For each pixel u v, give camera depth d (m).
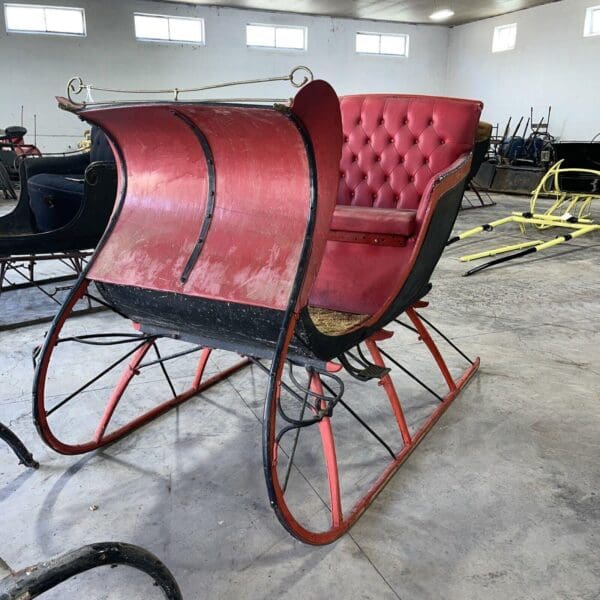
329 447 1.31
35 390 1.42
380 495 1.49
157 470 1.59
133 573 1.23
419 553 1.28
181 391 2.04
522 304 3.12
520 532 1.35
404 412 1.93
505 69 10.66
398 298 1.50
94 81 9.43
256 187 1.24
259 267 1.21
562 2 9.41
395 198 2.20
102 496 1.48
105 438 1.70
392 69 11.65
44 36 8.95
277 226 1.22
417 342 2.54
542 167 7.87
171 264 1.32
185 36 9.97
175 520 1.39
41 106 9.16
